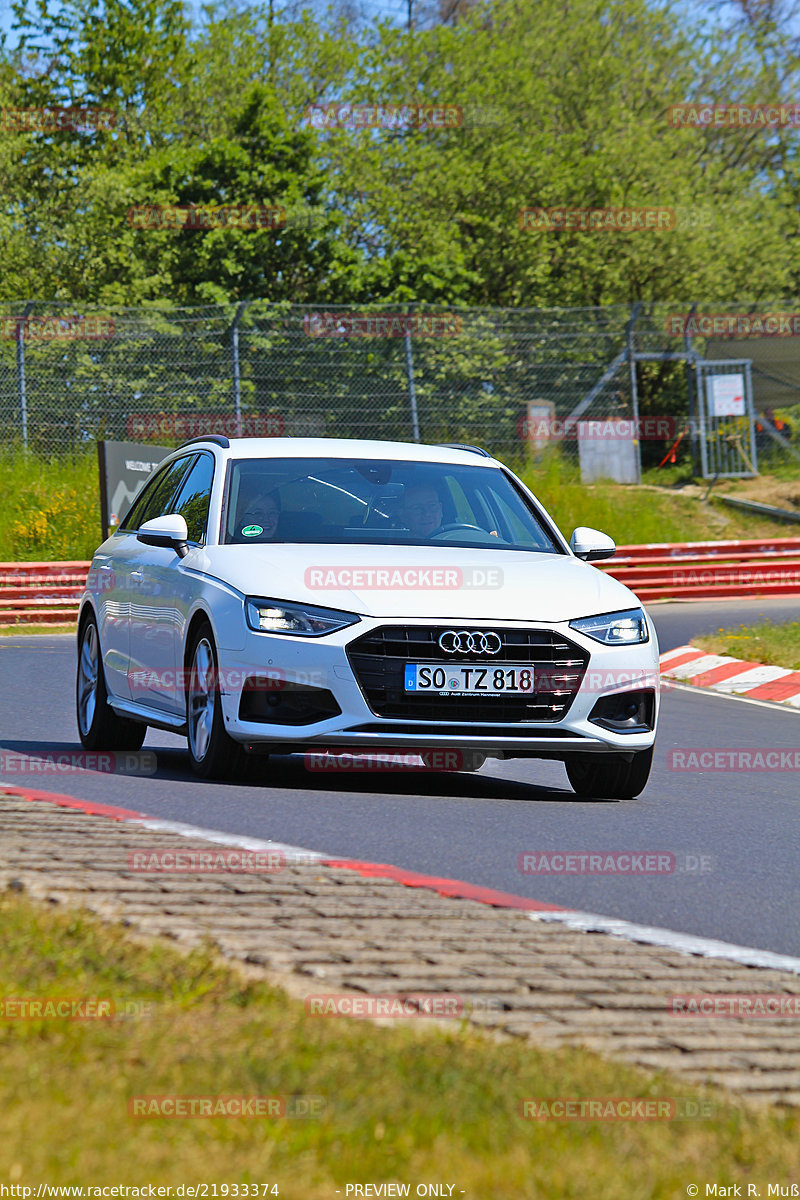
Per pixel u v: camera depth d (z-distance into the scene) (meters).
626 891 17.53
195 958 11.69
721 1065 10.42
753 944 15.22
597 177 130.00
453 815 21.97
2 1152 7.54
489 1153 8.02
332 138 135.75
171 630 25.11
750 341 110.50
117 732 28.94
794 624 62.97
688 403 117.62
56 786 22.88
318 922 13.84
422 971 12.29
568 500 96.88
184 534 25.36
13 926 12.34
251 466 26.77
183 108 154.25
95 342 92.50
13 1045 9.34
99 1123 7.98
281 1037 9.79
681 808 25.03
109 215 120.25
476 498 27.31
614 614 24.17
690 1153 8.41
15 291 120.12
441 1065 9.44
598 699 23.50
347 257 114.38
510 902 15.80
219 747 23.48
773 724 39.94
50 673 45.88
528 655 22.97
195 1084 8.71
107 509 74.19
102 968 11.24
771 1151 8.55
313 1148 7.87
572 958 13.37
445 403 98.31
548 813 23.03
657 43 150.38
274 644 22.44
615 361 104.75
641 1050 10.65
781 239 135.12
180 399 93.12
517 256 129.25
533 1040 10.56
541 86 138.25
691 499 102.56
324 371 96.12
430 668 22.50
